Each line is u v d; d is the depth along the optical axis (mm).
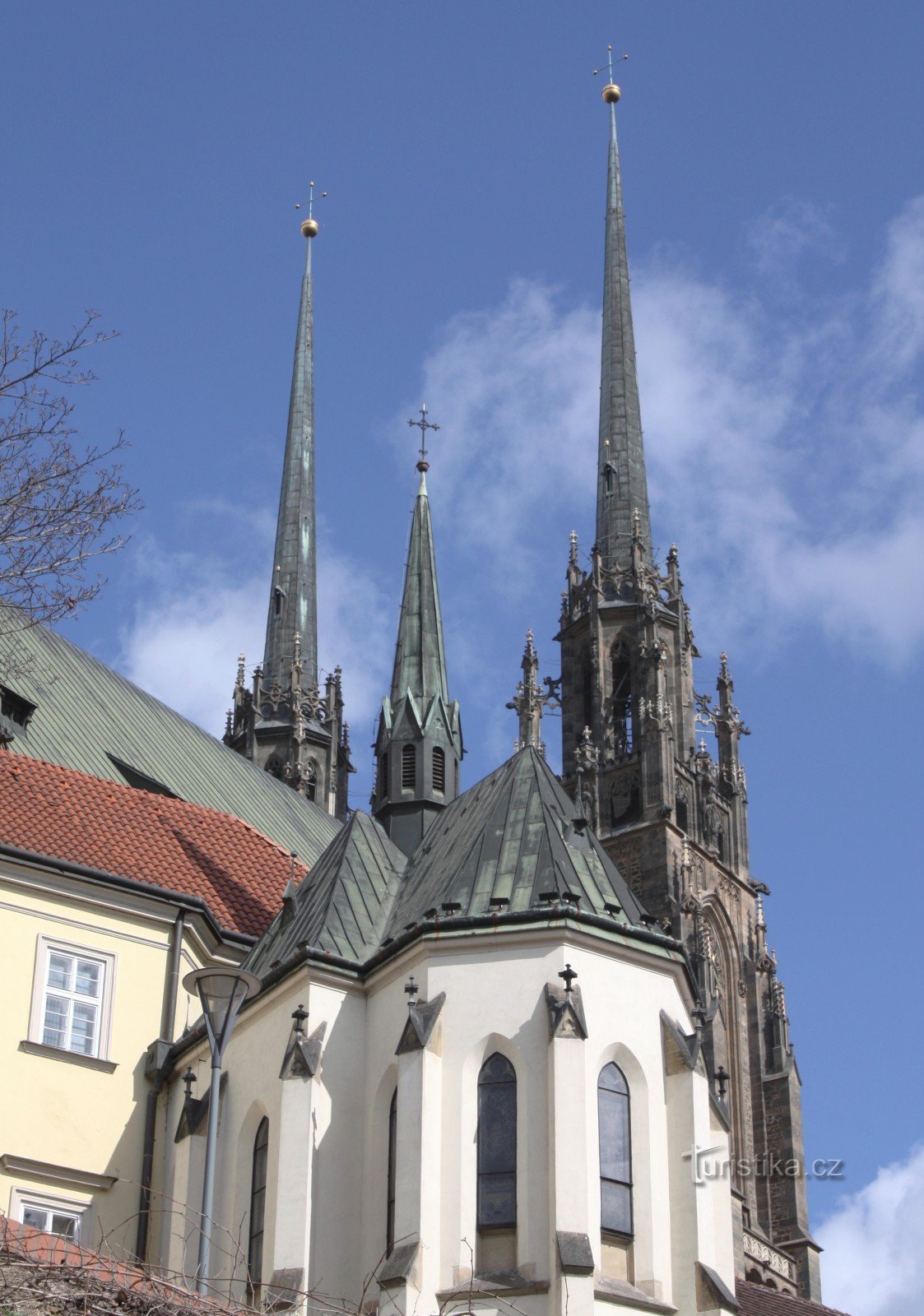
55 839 55031
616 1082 46781
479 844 50625
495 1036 46281
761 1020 122188
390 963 48500
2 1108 50156
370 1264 45469
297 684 118250
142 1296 33188
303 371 130375
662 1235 45438
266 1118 48375
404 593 76375
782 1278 112250
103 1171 50781
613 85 151375
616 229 148125
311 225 134500
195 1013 54188
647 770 121875
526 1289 43125
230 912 56875
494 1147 45250
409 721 72438
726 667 133000
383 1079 47375
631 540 132875
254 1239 47156
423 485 79438
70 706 70562
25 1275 32594
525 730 128125
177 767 73625
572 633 131000
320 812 82500
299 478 126438
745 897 125750
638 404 140875
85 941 53250
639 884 118625
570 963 46938
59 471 37531
